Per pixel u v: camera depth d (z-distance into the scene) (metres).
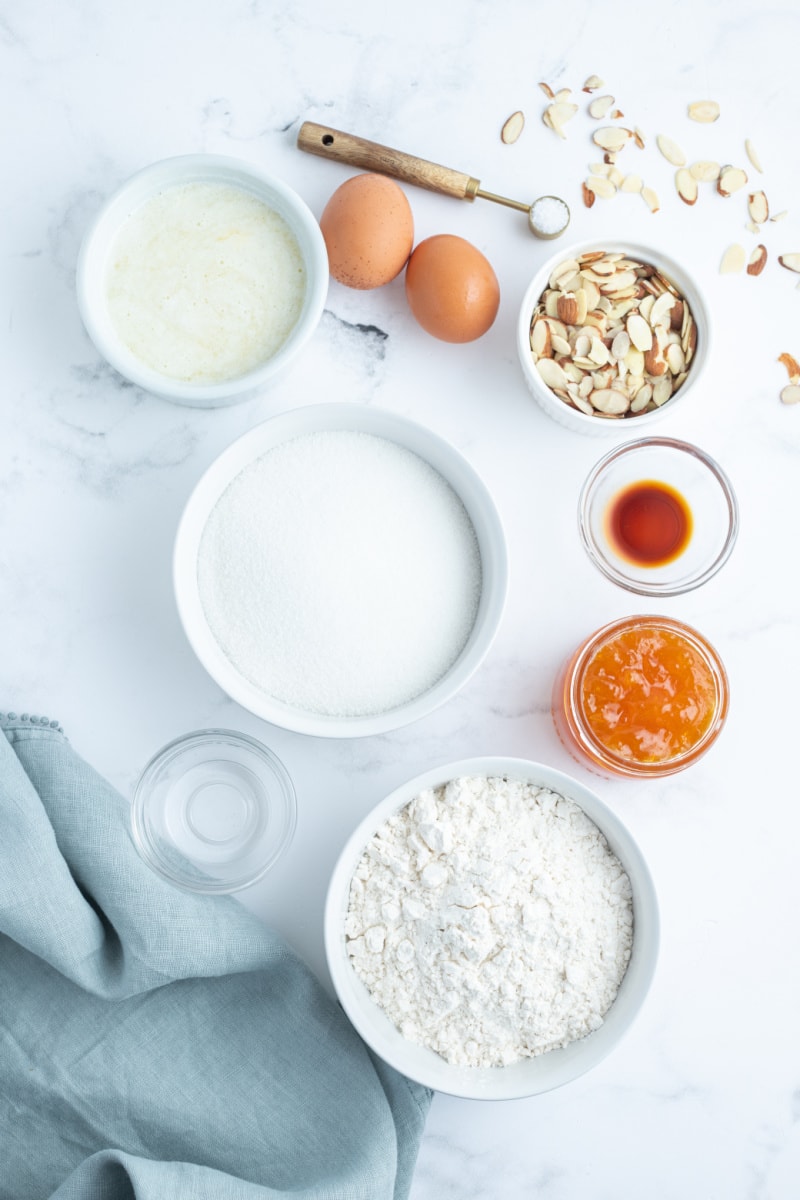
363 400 1.24
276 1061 1.16
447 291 1.13
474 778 1.11
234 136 1.24
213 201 1.18
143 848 1.16
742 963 1.24
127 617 1.22
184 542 1.12
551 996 1.06
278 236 1.18
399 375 1.24
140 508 1.23
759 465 1.26
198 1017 1.18
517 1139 1.21
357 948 1.10
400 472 1.17
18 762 1.12
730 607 1.25
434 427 1.25
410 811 1.11
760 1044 1.23
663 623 1.14
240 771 1.18
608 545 1.23
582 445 1.24
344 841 1.22
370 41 1.24
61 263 1.23
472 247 1.16
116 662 1.22
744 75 1.26
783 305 1.26
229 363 1.17
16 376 1.23
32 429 1.23
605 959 1.09
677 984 1.24
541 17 1.25
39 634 1.22
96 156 1.23
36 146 1.23
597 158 1.25
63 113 1.23
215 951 1.12
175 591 1.10
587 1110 1.22
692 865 1.24
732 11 1.26
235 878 1.16
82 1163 1.06
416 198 1.24
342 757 1.23
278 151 1.24
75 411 1.23
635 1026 1.23
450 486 1.18
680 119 1.26
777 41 1.26
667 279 1.19
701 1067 1.23
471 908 1.05
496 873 1.06
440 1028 1.08
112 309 1.17
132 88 1.23
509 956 1.04
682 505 1.24
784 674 1.25
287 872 1.22
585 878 1.09
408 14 1.24
